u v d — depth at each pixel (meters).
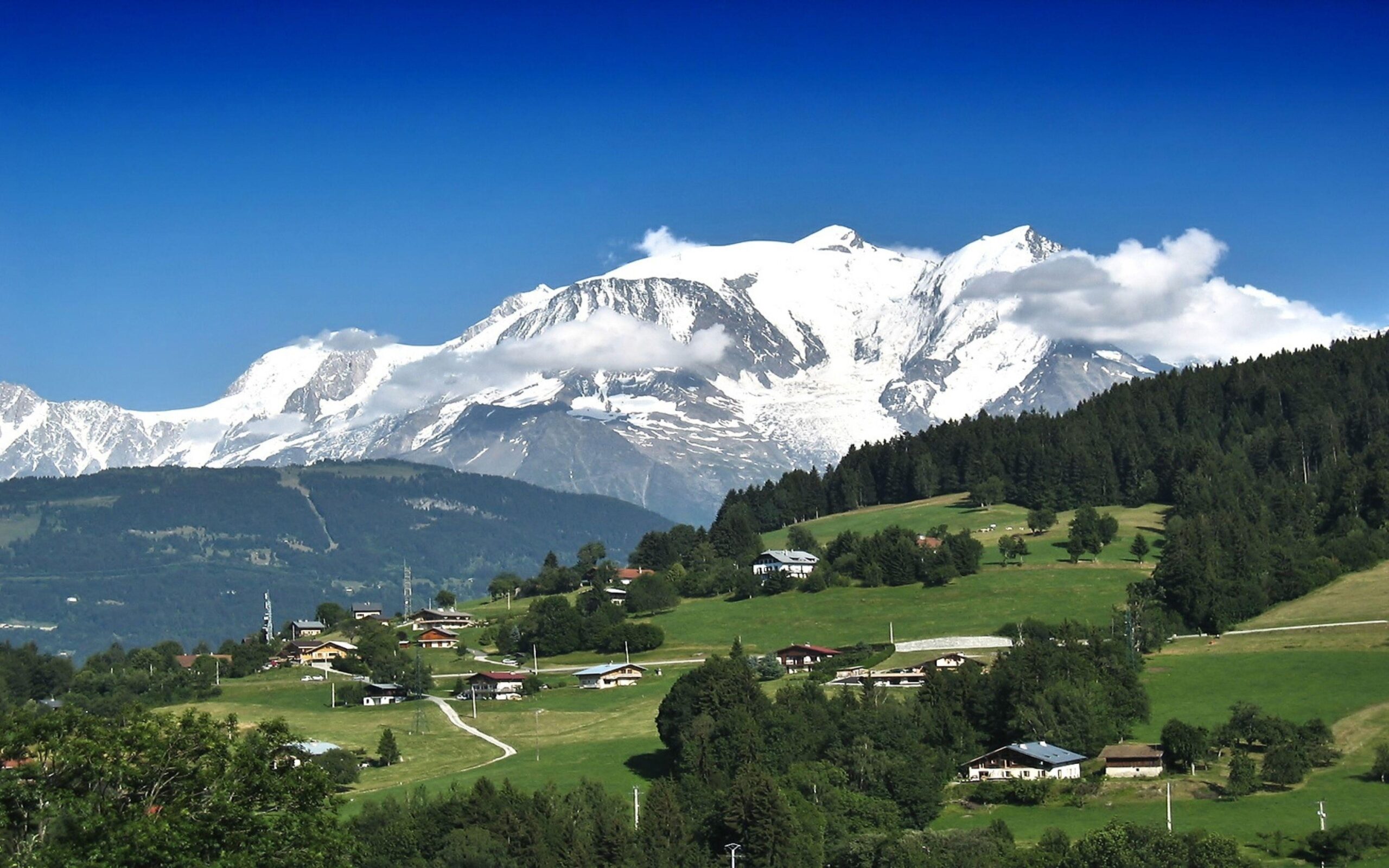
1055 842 179.62
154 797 97.19
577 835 179.00
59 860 88.62
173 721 100.88
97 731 97.25
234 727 102.38
